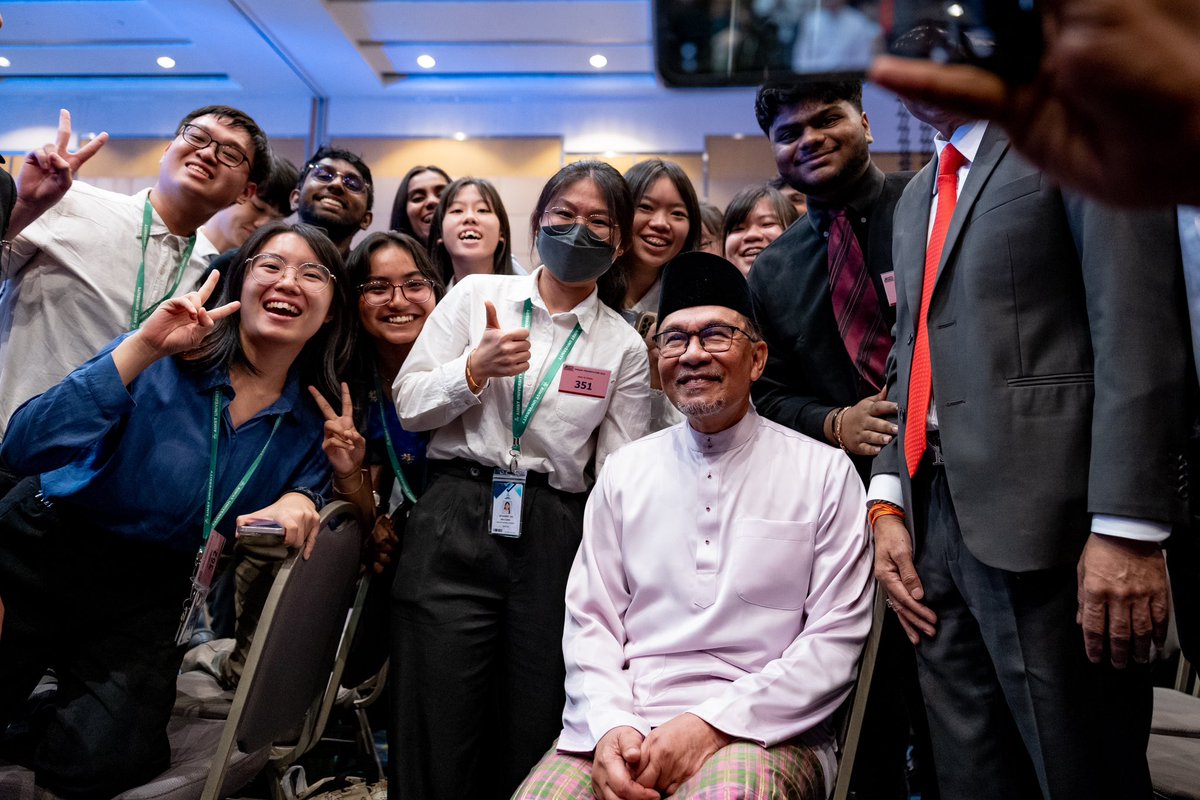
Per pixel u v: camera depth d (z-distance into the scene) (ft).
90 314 8.43
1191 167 0.93
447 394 6.86
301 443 7.37
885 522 5.57
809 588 6.20
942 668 5.18
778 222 10.77
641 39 21.76
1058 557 4.49
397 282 8.45
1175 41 0.86
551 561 6.90
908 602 5.29
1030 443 4.60
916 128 21.09
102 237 8.57
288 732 6.77
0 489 7.54
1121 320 4.25
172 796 6.07
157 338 6.23
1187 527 4.19
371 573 7.83
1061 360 4.66
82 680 6.38
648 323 8.22
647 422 7.62
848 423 6.48
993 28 1.00
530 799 5.34
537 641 6.78
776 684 5.59
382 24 21.54
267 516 6.05
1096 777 4.48
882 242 7.33
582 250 7.03
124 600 6.63
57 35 22.49
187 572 6.90
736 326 6.46
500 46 22.35
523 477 6.93
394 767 6.62
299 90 24.53
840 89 7.13
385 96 24.72
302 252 7.27
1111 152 0.96
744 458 6.49
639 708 5.89
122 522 6.57
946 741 5.16
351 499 7.57
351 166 11.76
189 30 21.79
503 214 10.70
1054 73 0.98
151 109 24.72
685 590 6.23
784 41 1.07
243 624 7.58
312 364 7.69
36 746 6.61
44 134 24.70
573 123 24.06
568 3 20.29
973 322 4.84
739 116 23.45
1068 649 4.54
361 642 8.25
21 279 8.35
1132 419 4.15
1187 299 4.24
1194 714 7.04
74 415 6.04
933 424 5.22
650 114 23.79
